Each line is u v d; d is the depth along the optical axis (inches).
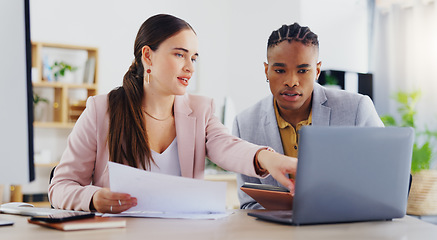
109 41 193.9
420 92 164.6
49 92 185.2
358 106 72.4
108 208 50.2
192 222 46.8
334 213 45.3
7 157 41.2
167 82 62.4
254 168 55.6
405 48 186.2
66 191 55.4
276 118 73.8
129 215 51.3
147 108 64.1
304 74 70.3
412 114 163.6
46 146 185.2
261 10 195.3
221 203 50.9
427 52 177.5
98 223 42.6
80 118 63.3
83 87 185.0
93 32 191.8
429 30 177.0
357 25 198.7
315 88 73.1
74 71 188.1
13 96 41.2
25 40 41.3
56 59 186.2
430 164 157.4
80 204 52.5
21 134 41.4
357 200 45.6
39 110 182.9
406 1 185.5
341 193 44.6
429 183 138.1
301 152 42.6
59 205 56.2
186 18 206.2
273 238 38.8
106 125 62.1
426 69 177.5
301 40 69.4
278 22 188.9
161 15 64.0
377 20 196.1
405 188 48.2
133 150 61.0
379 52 195.2
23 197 168.4
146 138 62.1
